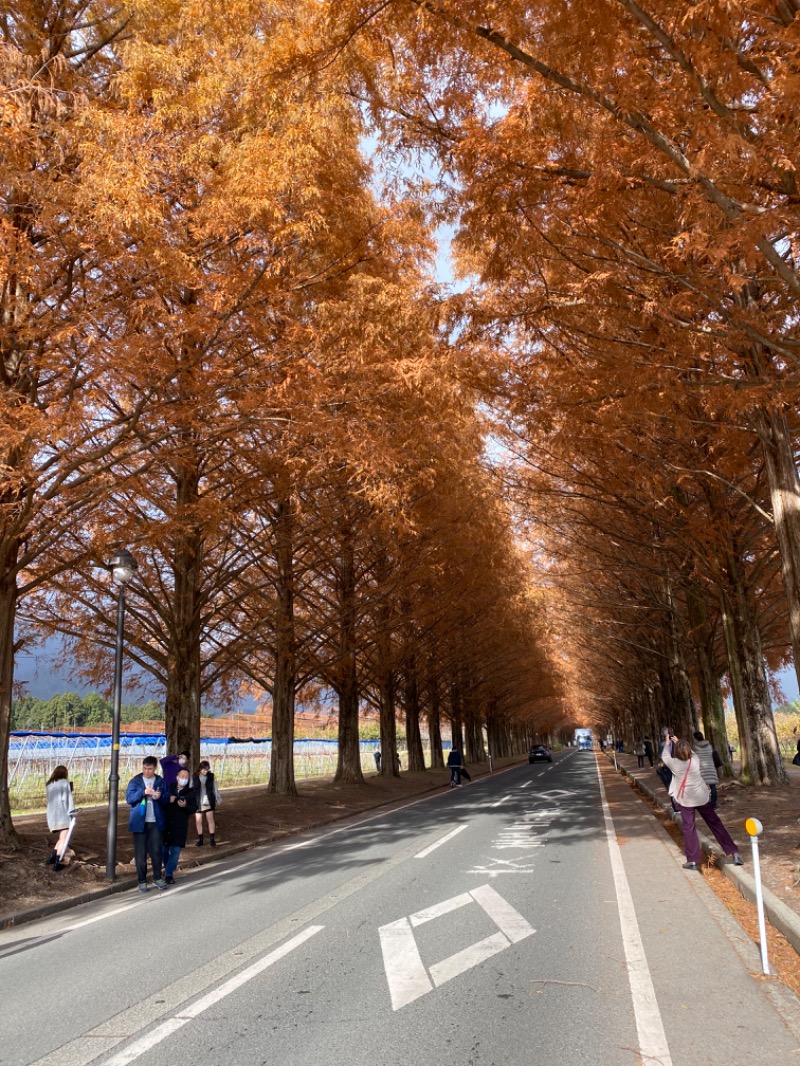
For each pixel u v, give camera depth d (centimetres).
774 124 577
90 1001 530
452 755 3036
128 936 735
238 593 2014
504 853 1122
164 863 1166
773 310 902
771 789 1580
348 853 1223
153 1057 421
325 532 1967
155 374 975
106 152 862
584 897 801
